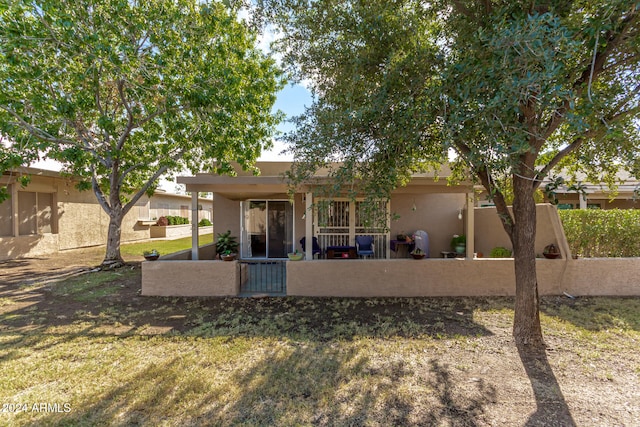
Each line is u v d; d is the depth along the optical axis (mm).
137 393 3303
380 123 3918
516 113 3271
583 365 3928
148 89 8211
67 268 10539
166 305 6465
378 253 11195
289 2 5234
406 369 3824
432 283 7164
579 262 7164
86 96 8555
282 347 4445
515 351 4312
